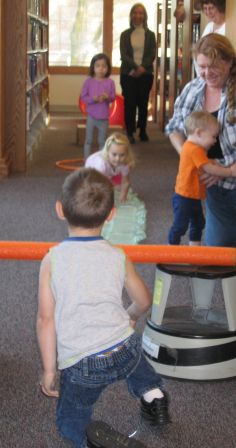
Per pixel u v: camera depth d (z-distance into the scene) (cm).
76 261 204
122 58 945
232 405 256
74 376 200
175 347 268
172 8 985
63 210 211
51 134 1061
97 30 1408
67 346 200
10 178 694
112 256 209
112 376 202
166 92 1081
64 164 784
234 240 348
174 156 854
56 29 1405
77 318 200
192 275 268
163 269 274
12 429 238
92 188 207
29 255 260
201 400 259
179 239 416
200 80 357
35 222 519
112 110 1120
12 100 717
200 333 267
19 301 362
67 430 207
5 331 322
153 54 951
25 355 296
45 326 205
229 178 337
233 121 328
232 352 270
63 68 1416
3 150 698
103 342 199
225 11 393
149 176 717
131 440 199
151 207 577
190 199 405
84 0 1391
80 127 953
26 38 711
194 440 233
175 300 365
